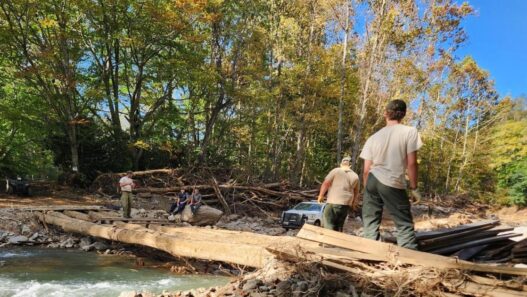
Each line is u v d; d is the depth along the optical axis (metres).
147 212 19.05
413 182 5.16
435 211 32.66
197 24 31.02
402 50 33.62
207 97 32.16
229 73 32.97
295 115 38.31
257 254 7.82
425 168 51.53
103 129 29.55
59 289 8.48
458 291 4.44
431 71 37.44
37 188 25.98
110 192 26.33
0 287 8.52
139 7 27.14
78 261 11.52
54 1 25.31
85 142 28.27
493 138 48.41
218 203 25.38
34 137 28.69
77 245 13.98
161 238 10.48
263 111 36.97
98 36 27.09
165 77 29.78
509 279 4.63
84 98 27.78
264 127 38.91
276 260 6.12
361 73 34.75
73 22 27.41
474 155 50.91
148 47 28.89
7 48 25.38
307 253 5.50
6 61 26.94
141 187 25.36
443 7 33.16
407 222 5.30
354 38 36.94
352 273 5.00
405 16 32.38
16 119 25.59
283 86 35.66
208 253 8.92
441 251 5.75
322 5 34.47
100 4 26.30
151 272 10.44
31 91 27.19
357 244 5.51
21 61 26.16
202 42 29.50
